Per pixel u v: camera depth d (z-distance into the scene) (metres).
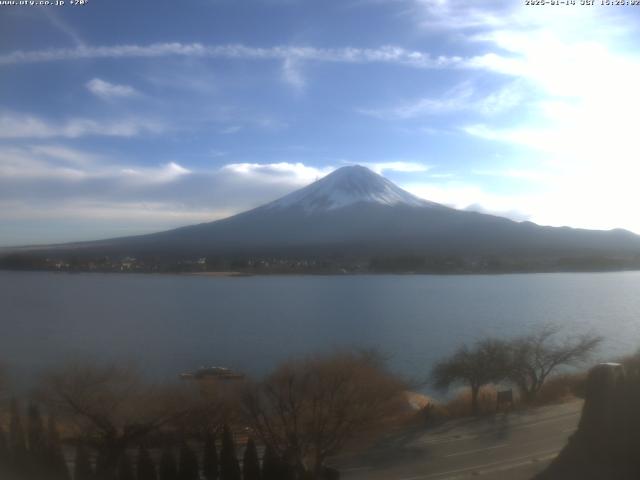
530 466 18.08
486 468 18.12
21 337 59.09
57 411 21.08
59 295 108.94
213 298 101.50
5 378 29.78
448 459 19.27
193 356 45.75
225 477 15.74
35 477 15.52
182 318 74.31
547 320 68.12
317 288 121.00
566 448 14.75
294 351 46.31
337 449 19.38
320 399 19.64
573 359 33.72
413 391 30.77
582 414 14.67
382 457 19.73
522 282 134.12
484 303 89.44
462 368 29.12
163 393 23.53
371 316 74.00
